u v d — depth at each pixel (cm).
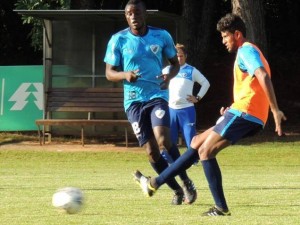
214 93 6862
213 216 1869
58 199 1859
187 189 2167
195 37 6169
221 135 1844
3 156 4612
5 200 2319
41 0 5428
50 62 5178
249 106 1819
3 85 5306
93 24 5162
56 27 5184
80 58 5169
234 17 1855
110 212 1989
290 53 7494
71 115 5206
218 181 1869
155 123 2098
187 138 3153
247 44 1817
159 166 2155
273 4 7350
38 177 3369
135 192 2584
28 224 1758
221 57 7356
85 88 5131
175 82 3156
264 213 1947
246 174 3619
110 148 4859
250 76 1812
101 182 3056
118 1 6312
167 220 1803
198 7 6247
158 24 5094
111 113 5184
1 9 6631
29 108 5297
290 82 7038
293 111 6475
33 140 5228
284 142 5056
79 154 4634
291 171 3834
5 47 6794
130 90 2130
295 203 2211
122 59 2142
